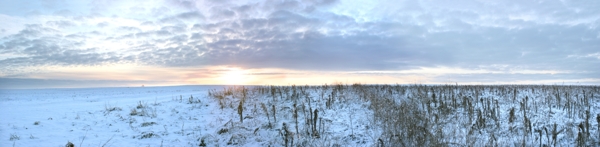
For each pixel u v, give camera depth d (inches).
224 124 549.6
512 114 492.7
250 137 477.7
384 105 592.7
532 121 516.4
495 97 742.5
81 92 1384.1
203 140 460.8
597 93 799.7
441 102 618.2
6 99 989.2
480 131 466.6
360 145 433.1
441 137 415.8
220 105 720.3
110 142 436.5
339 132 480.7
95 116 602.5
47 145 406.3
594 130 463.2
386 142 423.8
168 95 1023.6
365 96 714.8
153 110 674.2
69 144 376.2
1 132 460.1
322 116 577.0
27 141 420.5
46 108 698.8
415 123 458.0
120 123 553.6
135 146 424.8
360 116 571.5
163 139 466.0
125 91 1398.9
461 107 627.8
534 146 414.9
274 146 440.1
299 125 526.0
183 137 481.4
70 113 628.1
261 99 775.7
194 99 821.9
